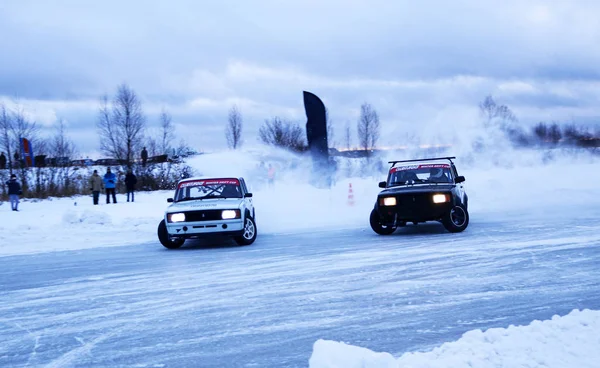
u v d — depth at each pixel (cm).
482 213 1708
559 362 434
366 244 1199
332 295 747
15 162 3191
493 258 959
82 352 555
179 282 880
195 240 1463
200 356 531
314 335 581
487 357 446
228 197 1327
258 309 692
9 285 918
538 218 1520
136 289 841
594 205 1795
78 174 3328
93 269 1046
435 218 1259
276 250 1179
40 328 646
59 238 1523
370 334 575
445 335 562
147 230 1605
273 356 524
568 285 748
